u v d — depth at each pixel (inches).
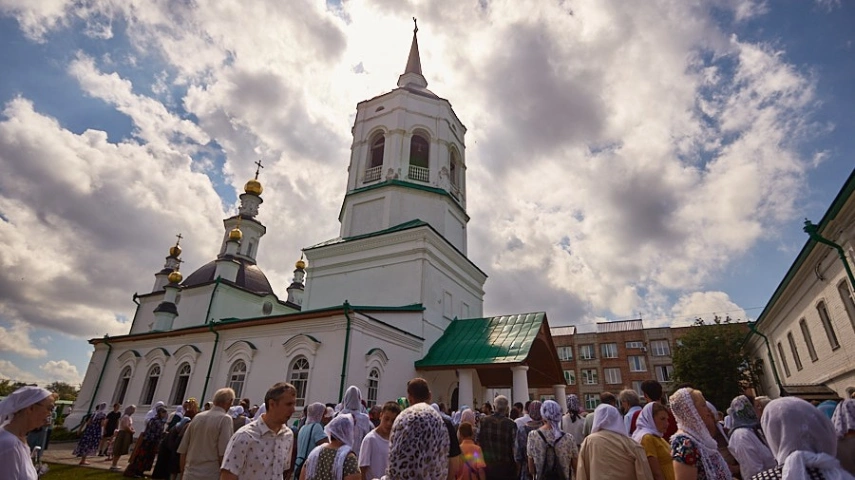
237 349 729.0
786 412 109.8
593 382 2071.9
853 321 508.4
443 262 904.9
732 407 203.2
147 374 855.1
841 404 148.3
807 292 633.6
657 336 2052.2
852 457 137.3
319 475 161.2
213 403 252.1
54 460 568.4
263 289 1331.2
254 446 163.0
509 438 276.2
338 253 924.6
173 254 1517.0
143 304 1376.7
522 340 727.1
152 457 454.3
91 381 954.7
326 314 645.3
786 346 808.9
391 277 852.6
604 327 2222.0
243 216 1475.1
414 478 121.9
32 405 143.2
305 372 644.7
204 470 229.8
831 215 458.9
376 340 674.8
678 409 163.3
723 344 1053.8
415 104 1063.0
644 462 161.3
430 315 816.3
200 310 1144.2
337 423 171.5
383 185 953.5
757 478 111.1
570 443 238.4
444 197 977.5
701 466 149.2
